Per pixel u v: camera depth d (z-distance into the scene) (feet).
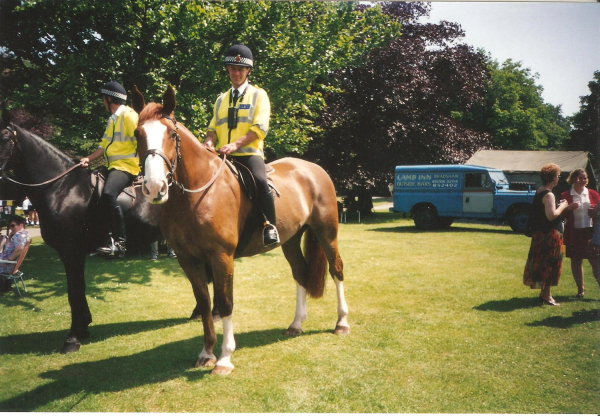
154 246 27.45
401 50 43.04
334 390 10.41
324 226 14.34
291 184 13.58
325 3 29.22
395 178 46.88
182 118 23.65
